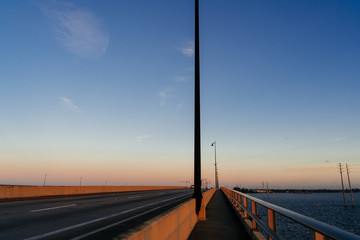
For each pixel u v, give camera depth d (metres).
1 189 18.98
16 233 7.35
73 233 7.48
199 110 12.76
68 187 27.28
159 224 4.23
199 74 13.23
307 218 2.89
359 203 153.75
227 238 7.82
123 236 2.88
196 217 11.09
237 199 14.45
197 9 14.12
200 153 12.31
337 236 1.97
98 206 15.47
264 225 5.93
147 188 56.78
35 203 16.16
